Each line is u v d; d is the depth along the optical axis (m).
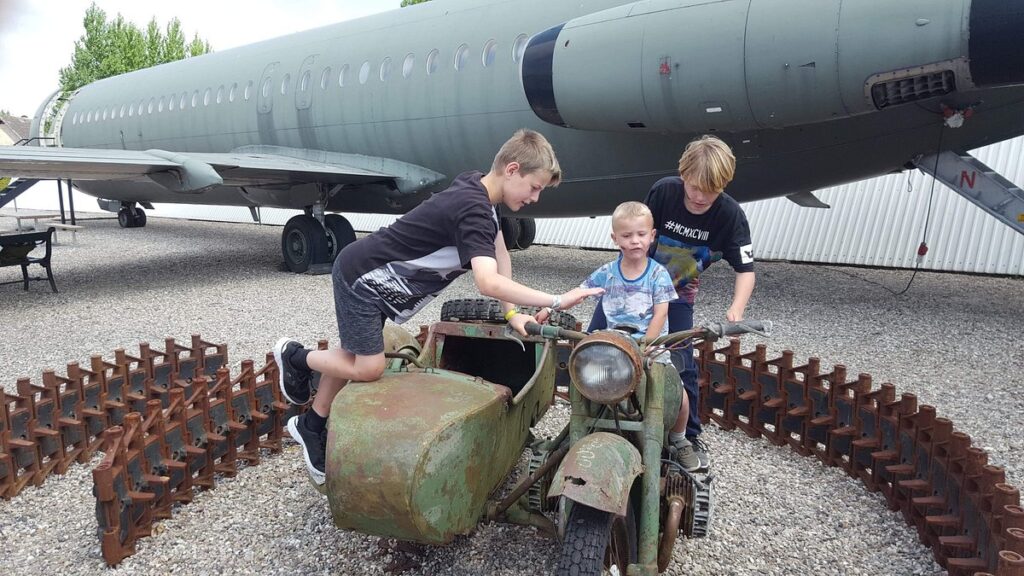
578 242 15.29
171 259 13.46
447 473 2.48
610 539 2.53
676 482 2.85
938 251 11.16
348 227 11.70
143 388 4.77
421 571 2.94
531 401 3.34
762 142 7.76
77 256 14.14
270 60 12.54
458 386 2.79
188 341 7.05
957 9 5.78
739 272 3.34
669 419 2.77
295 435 2.97
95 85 18.00
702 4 6.94
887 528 3.34
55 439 4.01
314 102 11.50
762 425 4.50
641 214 2.79
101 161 8.79
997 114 7.19
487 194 2.57
